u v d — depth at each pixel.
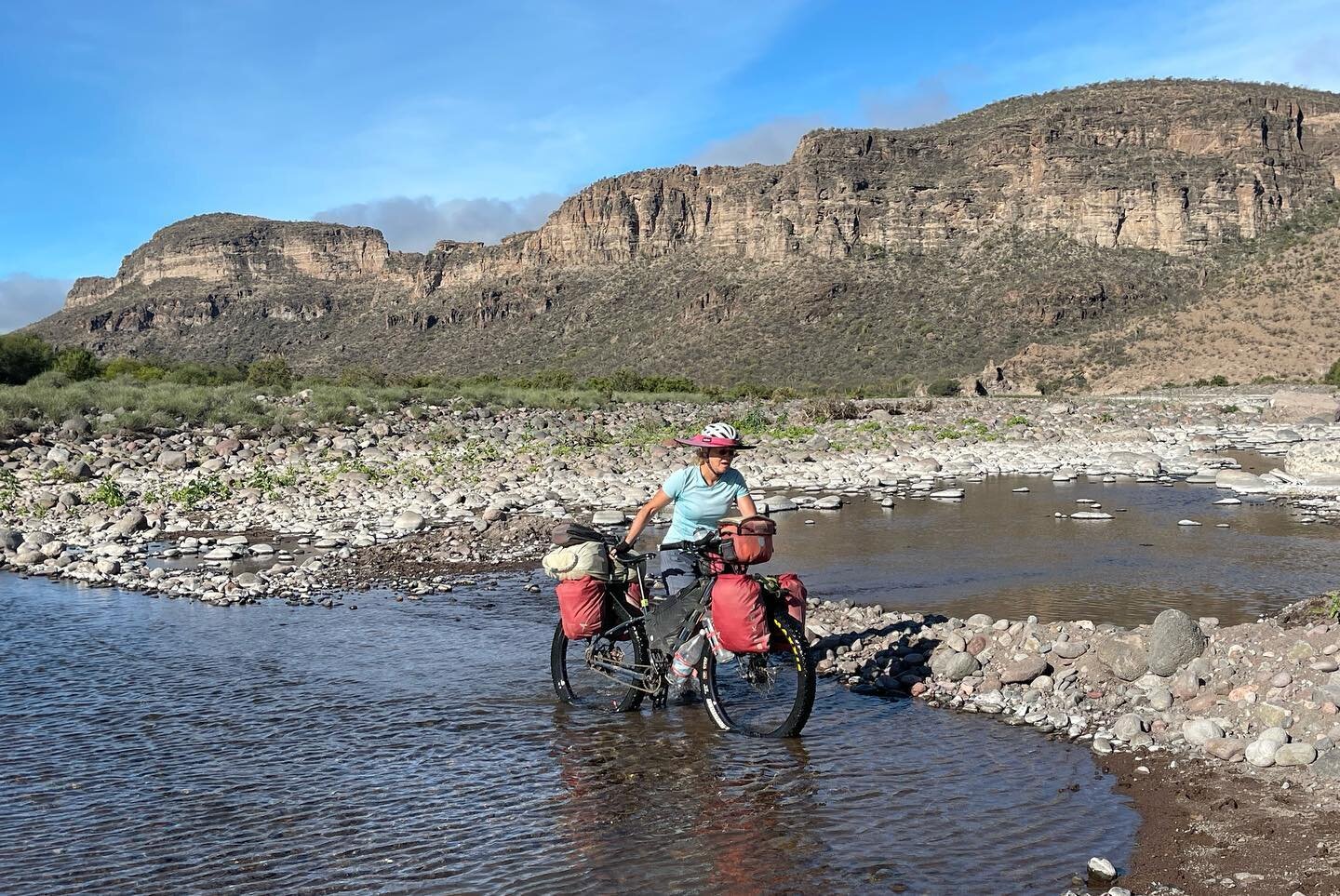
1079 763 5.43
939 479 20.17
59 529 14.27
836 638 7.82
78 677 7.15
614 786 5.18
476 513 15.73
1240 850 4.34
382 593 10.05
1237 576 10.24
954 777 5.26
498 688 6.90
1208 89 156.50
